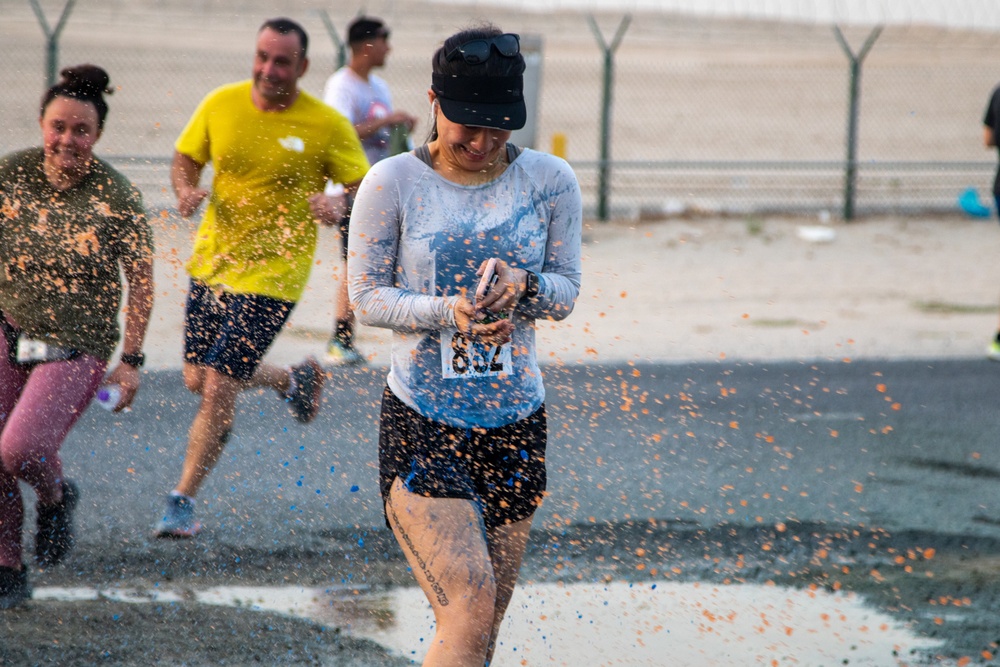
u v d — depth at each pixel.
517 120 5.04
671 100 53.91
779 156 39.06
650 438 11.34
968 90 61.47
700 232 26.52
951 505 9.62
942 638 6.97
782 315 18.47
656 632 6.93
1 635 6.42
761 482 10.07
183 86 44.88
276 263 8.57
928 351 16.17
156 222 8.80
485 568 4.93
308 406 9.79
